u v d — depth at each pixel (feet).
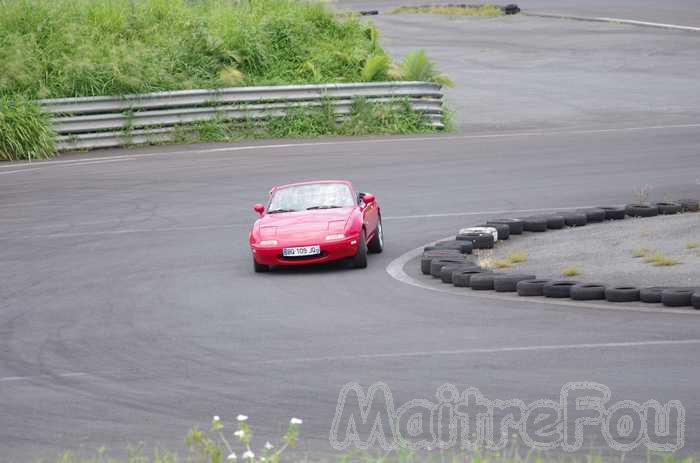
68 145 222.28
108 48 246.27
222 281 116.06
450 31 436.76
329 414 63.98
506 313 92.12
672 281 100.58
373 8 549.54
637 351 74.95
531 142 217.36
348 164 198.29
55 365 81.46
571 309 92.43
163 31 263.08
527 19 472.03
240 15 278.46
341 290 107.96
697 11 475.72
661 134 219.61
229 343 85.66
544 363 73.10
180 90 235.81
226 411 65.87
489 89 301.63
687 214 139.03
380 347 81.25
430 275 115.34
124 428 63.52
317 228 119.44
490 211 155.22
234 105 237.25
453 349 79.10
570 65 343.46
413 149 213.66
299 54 267.18
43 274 124.36
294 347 82.99
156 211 163.02
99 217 160.04
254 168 196.44
